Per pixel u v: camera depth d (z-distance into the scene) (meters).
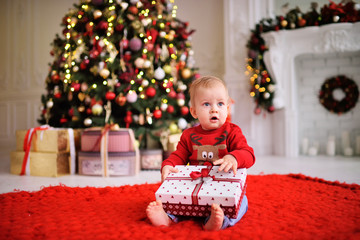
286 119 4.38
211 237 1.03
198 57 5.07
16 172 2.91
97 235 1.11
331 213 1.39
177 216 1.27
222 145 1.35
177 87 3.32
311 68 4.70
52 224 1.26
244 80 4.55
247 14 4.56
